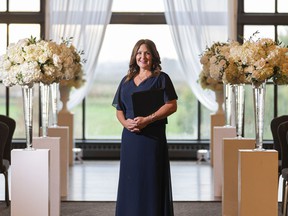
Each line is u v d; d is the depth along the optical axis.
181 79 15.27
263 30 14.30
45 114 8.45
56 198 8.22
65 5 13.91
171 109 6.70
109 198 9.71
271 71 6.75
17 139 14.58
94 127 15.34
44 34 14.17
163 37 15.26
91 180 11.47
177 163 14.02
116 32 15.39
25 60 7.05
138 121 6.61
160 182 6.75
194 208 9.02
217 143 9.99
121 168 6.78
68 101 13.70
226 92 10.55
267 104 14.48
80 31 13.90
